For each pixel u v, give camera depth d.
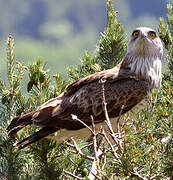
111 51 14.13
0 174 11.34
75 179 11.26
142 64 13.37
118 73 13.30
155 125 10.28
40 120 12.40
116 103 12.99
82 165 11.96
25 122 12.10
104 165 10.33
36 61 12.30
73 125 12.86
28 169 11.49
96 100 12.97
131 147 9.87
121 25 14.22
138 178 9.89
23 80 12.26
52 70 12.76
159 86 13.55
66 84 13.13
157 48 13.55
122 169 9.96
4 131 11.71
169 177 9.98
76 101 12.99
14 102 12.21
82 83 13.21
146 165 10.07
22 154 11.54
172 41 14.47
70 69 13.95
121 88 13.08
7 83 12.27
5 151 11.45
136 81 13.23
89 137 13.31
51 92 12.95
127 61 13.57
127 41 14.31
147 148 10.07
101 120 12.97
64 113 12.80
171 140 10.12
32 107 12.53
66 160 11.78
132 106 13.06
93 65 13.73
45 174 11.29
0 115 12.08
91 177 10.81
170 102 10.34
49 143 11.52
